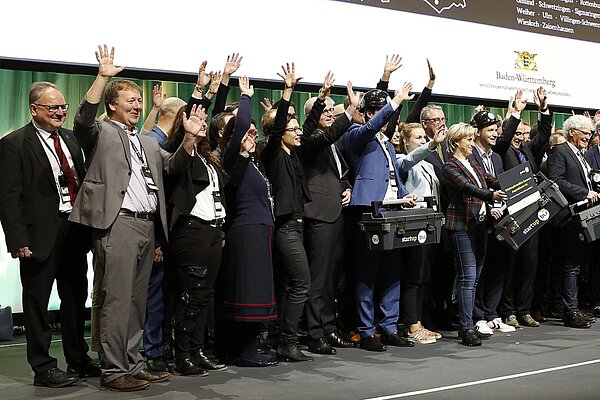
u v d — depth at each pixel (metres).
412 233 4.11
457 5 5.60
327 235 4.10
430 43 5.44
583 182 5.12
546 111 5.11
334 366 3.79
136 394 3.21
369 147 4.27
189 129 3.36
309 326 4.14
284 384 3.39
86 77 5.76
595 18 6.54
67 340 3.57
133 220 3.29
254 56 4.62
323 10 4.92
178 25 4.34
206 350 4.30
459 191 4.43
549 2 6.20
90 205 3.24
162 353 3.71
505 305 5.12
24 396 3.21
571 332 4.83
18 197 3.33
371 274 4.23
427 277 4.59
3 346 4.78
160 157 3.49
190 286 3.54
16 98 5.56
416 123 4.62
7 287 5.64
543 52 6.13
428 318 4.87
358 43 5.08
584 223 4.87
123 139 3.32
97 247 3.27
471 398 3.11
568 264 5.04
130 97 3.40
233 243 3.75
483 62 5.73
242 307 3.70
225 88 3.97
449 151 4.62
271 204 3.84
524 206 4.48
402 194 4.36
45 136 3.45
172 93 5.96
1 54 3.81
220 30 4.49
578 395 3.14
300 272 3.90
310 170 4.12
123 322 3.26
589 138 5.25
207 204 3.56
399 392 3.22
